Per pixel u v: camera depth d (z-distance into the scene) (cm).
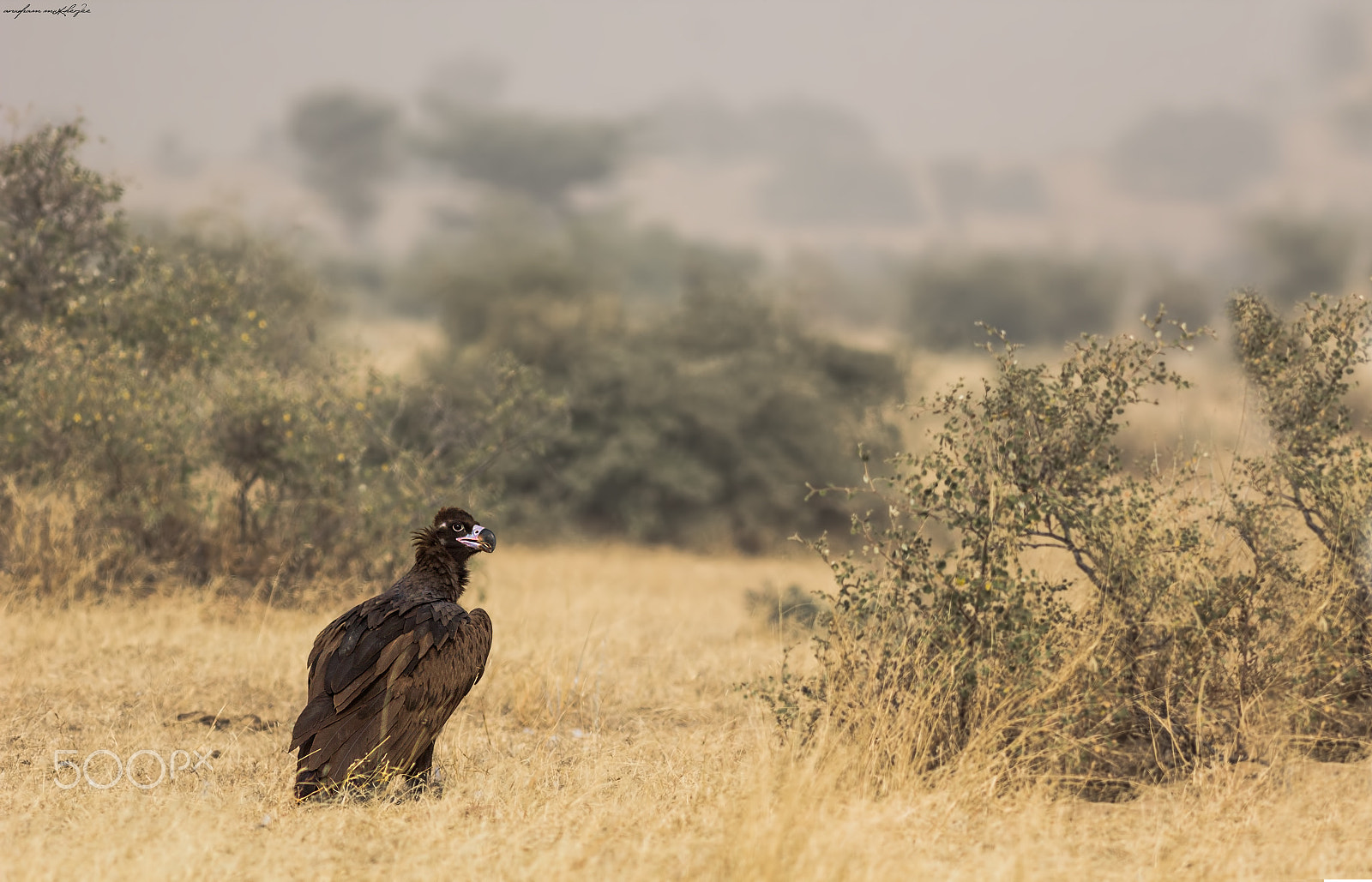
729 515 7638
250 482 4297
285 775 2112
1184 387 2378
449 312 8412
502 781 2130
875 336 8738
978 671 2122
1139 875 1634
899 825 1786
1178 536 2267
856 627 2317
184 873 1578
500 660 3148
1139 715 2238
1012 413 2334
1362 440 2420
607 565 6306
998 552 2242
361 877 1611
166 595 3975
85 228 4594
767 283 8888
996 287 13738
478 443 4853
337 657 1978
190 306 4512
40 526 3894
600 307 8638
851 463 7794
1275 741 2094
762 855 1548
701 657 3469
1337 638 2219
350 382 4556
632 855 1680
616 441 7544
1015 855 1664
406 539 4297
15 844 1709
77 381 3997
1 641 3216
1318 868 1652
